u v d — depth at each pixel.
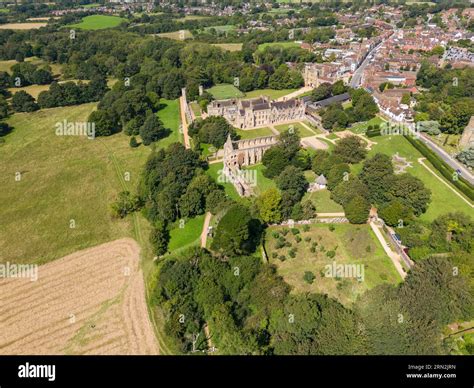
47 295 122.62
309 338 97.56
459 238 122.06
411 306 97.75
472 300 100.38
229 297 113.06
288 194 147.38
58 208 167.50
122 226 155.38
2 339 107.81
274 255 130.38
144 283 126.69
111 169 197.12
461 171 171.88
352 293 115.75
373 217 146.00
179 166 167.75
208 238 142.50
